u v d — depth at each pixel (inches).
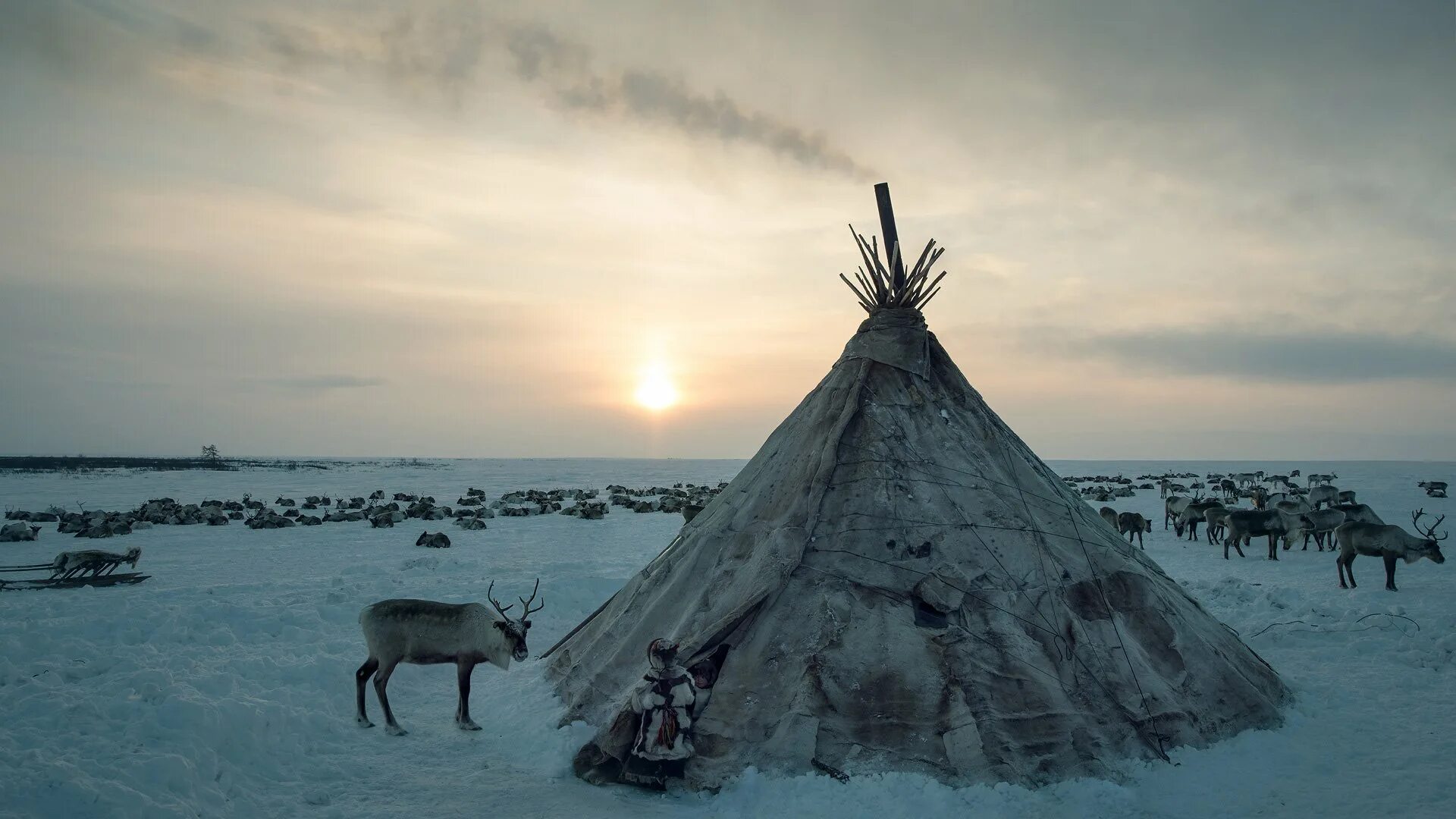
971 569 306.3
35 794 214.5
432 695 377.4
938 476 334.6
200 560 941.8
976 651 281.7
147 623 445.4
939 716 264.4
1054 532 329.1
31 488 2906.0
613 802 254.8
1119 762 263.7
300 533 1296.8
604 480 4505.4
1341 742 290.2
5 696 293.1
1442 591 619.2
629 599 358.9
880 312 382.0
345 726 319.3
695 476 5275.6
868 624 289.4
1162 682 290.7
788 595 302.7
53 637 402.3
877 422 350.3
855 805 241.0
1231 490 1999.3
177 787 236.4
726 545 340.2
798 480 340.2
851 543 314.2
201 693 299.7
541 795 259.1
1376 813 232.2
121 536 1230.9
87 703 277.1
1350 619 482.3
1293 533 864.3
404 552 1027.3
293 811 242.4
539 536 1246.9
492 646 318.3
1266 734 292.4
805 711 267.0
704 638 288.7
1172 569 796.6
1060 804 242.2
